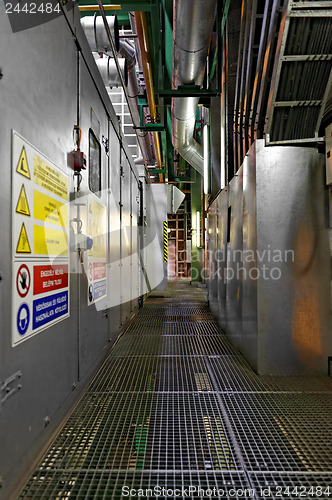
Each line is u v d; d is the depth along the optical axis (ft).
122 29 24.47
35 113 5.73
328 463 5.78
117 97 34.01
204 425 7.05
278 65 9.16
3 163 4.60
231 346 13.34
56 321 6.70
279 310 10.27
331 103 10.58
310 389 9.08
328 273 10.38
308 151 10.44
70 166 7.71
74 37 8.06
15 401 4.87
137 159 31.50
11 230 4.81
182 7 11.27
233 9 14.66
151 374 10.16
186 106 18.86
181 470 5.56
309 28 8.66
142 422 7.15
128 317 17.38
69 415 7.45
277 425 7.07
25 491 5.07
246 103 11.80
